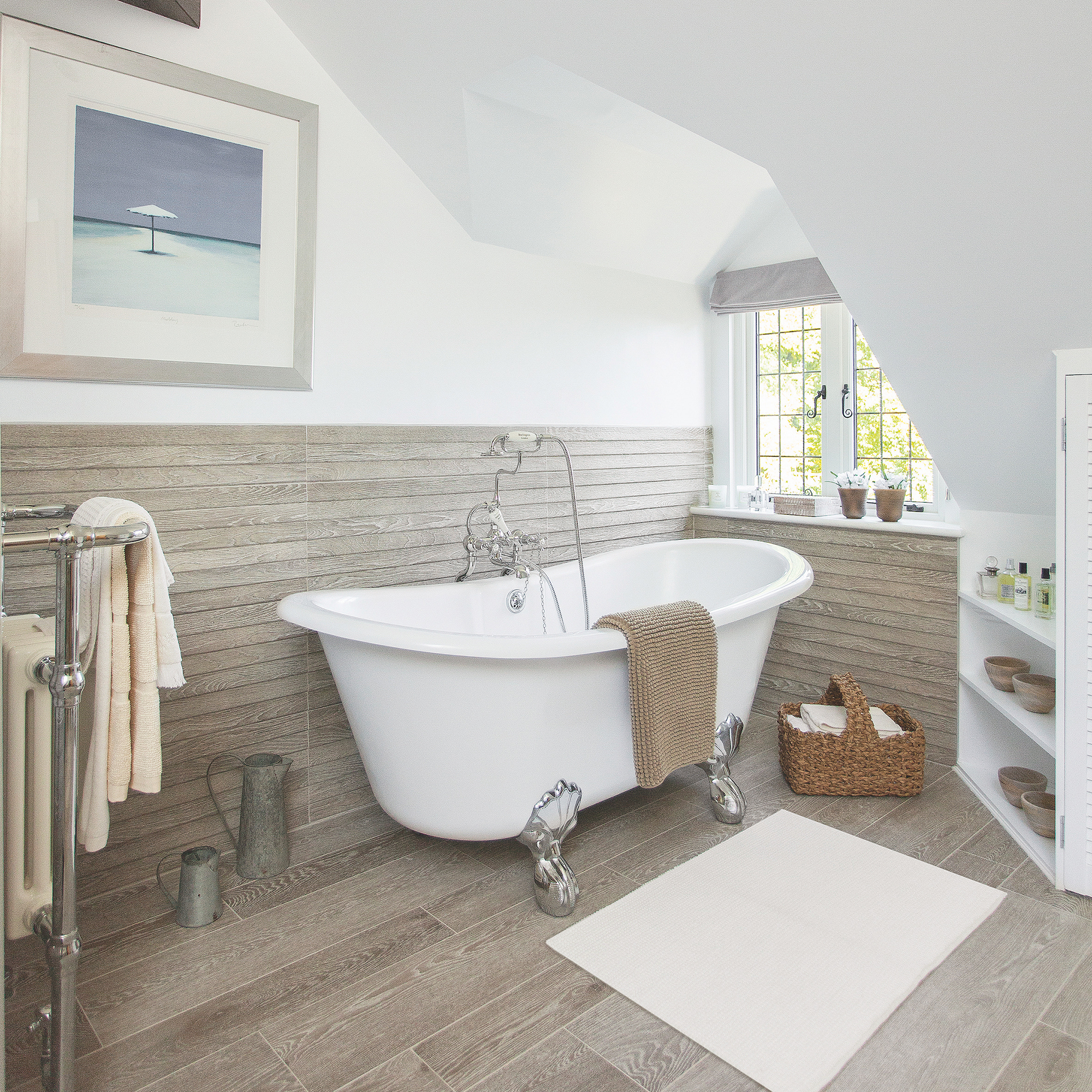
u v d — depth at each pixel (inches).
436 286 119.7
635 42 84.6
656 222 139.1
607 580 136.6
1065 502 88.7
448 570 123.3
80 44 84.7
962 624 126.3
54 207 85.1
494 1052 68.2
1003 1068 66.2
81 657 69.3
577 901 90.0
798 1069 65.6
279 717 106.7
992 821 109.3
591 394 143.3
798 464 158.1
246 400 102.1
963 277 93.2
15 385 85.7
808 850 101.1
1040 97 71.9
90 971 79.4
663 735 93.3
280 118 100.4
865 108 80.7
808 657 145.5
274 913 89.2
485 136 107.7
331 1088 64.6
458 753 89.0
